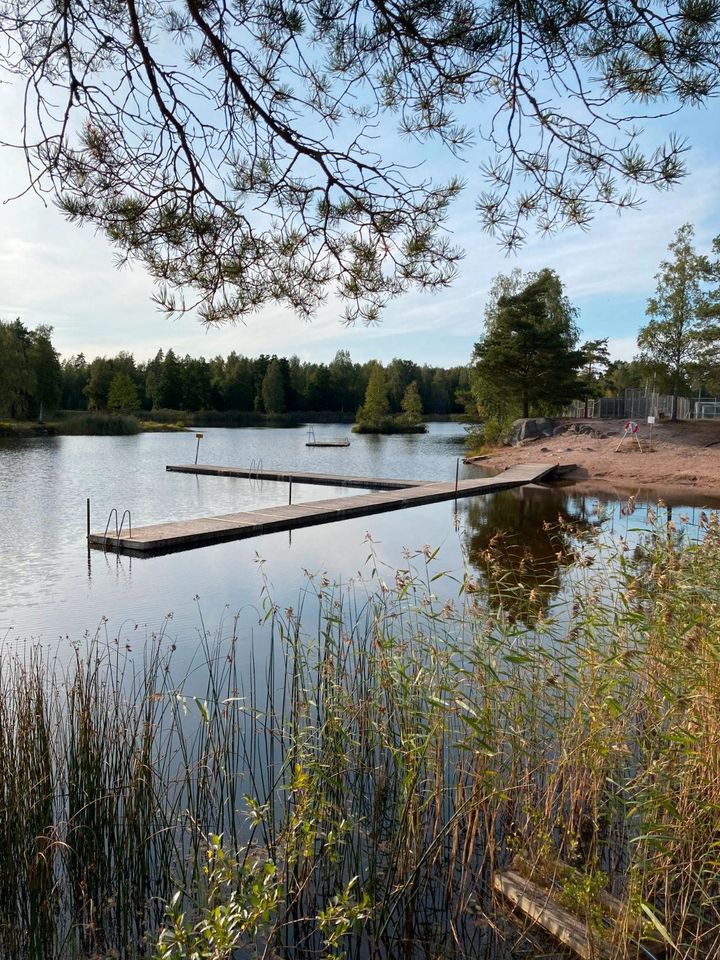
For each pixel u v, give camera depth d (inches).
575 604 180.5
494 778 129.3
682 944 100.3
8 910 111.9
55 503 618.5
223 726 173.8
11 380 1804.9
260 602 305.9
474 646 156.2
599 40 93.9
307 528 508.1
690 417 1246.9
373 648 170.2
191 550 426.9
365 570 368.8
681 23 89.1
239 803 141.4
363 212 113.3
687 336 1042.1
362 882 119.5
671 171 96.7
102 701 151.3
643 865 104.3
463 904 117.8
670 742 120.3
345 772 138.2
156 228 112.6
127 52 109.3
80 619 281.6
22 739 128.1
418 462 1165.1
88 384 2598.4
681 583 162.2
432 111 107.7
